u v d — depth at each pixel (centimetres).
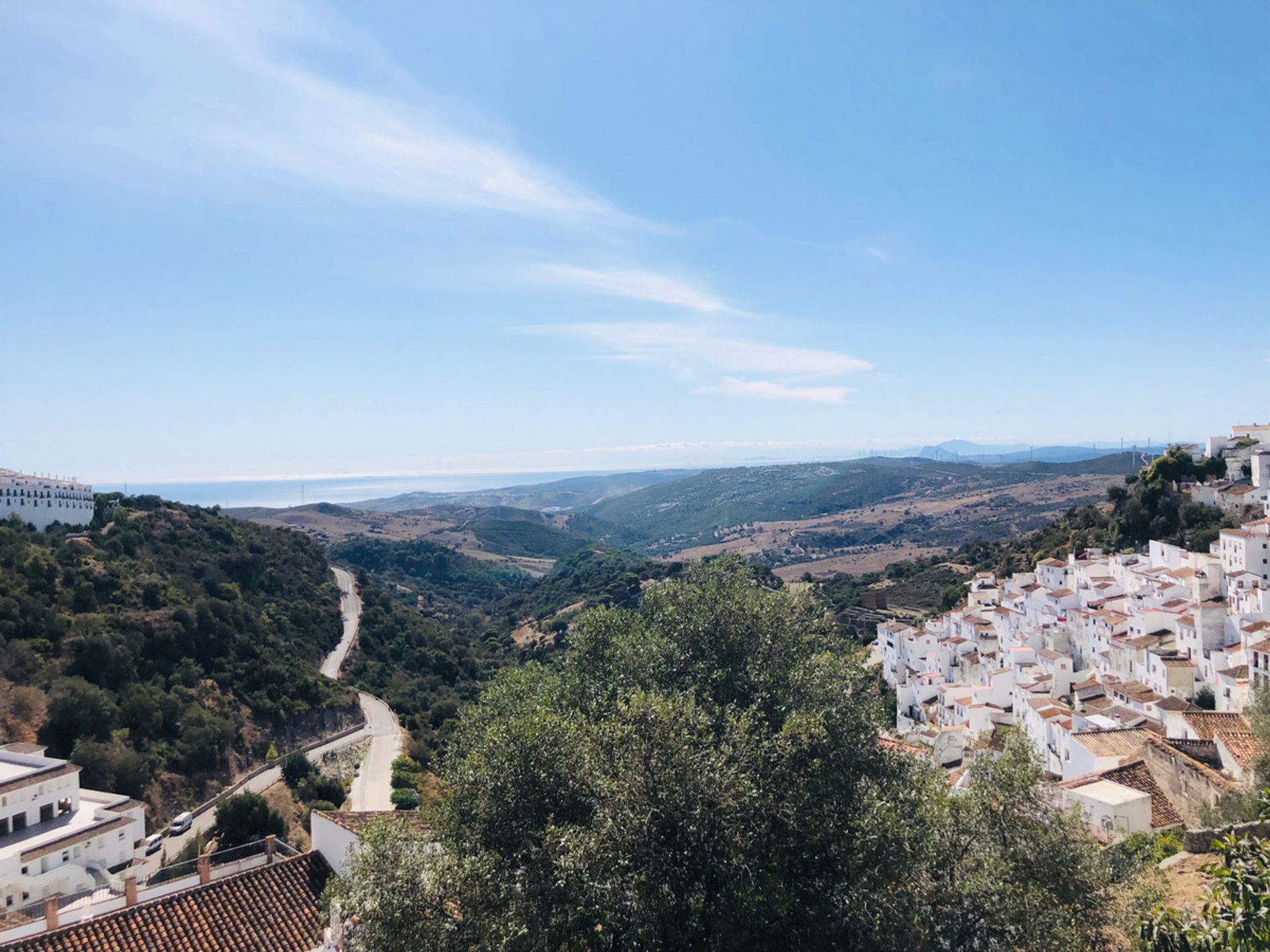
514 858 2047
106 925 2298
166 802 6256
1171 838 3041
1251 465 9681
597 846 1877
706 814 1920
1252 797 2831
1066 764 4591
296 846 5609
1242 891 1279
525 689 2919
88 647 7062
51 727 6212
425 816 2369
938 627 10650
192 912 2398
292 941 2359
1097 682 6769
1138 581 8150
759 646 2898
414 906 1878
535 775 2136
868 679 2897
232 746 7275
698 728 2184
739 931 1908
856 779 2308
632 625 3238
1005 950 1884
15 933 2391
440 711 9581
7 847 4247
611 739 2200
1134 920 2028
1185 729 3903
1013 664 7456
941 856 2092
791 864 2112
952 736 5906
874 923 1869
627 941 1800
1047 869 2036
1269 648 5128
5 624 6788
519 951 1780
